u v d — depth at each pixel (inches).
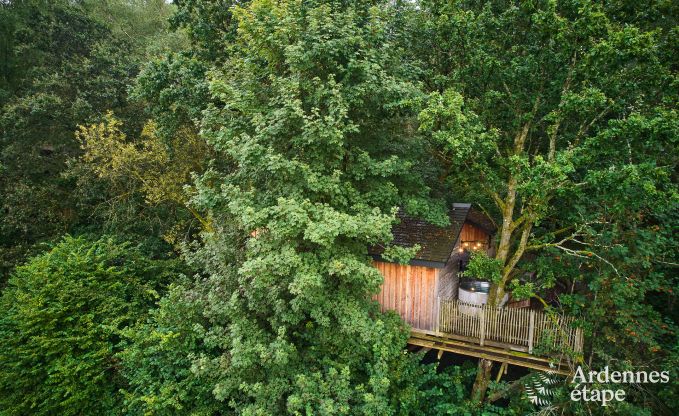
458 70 411.5
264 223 339.3
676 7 338.0
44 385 433.4
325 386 344.5
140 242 685.3
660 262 358.3
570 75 364.5
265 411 337.1
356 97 371.6
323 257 351.3
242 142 368.2
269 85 443.5
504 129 447.2
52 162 750.5
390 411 343.6
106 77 772.0
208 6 619.8
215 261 436.8
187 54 622.2
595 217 359.6
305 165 339.0
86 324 464.8
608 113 393.4
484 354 418.9
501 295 436.1
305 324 418.6
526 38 405.4
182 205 749.9
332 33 373.7
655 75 324.8
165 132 595.2
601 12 326.0
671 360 318.3
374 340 371.6
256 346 336.8
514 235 474.0
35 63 794.8
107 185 714.2
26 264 545.0
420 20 461.7
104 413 434.0
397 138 455.5
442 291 476.7
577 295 360.5
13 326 474.0
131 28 990.4
